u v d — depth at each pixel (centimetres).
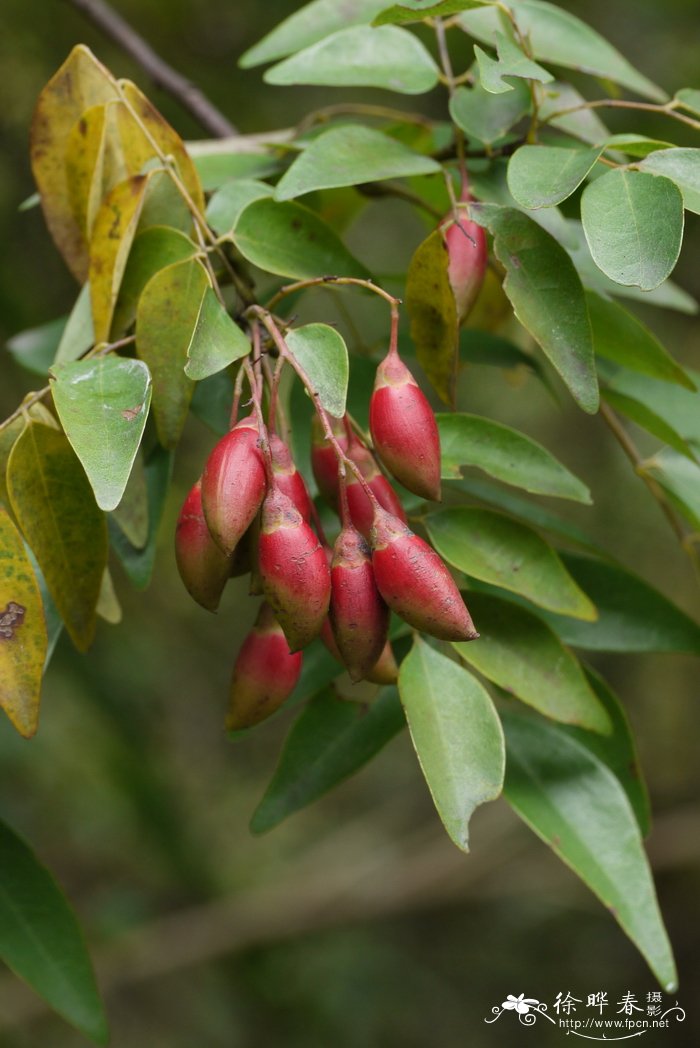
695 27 70
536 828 33
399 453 30
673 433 35
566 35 38
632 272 30
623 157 32
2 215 60
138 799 76
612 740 35
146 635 76
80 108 34
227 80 65
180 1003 84
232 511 29
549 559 33
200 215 34
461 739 30
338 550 30
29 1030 76
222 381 34
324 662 34
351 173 33
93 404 30
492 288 40
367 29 36
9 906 34
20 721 31
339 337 31
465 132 35
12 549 31
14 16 60
